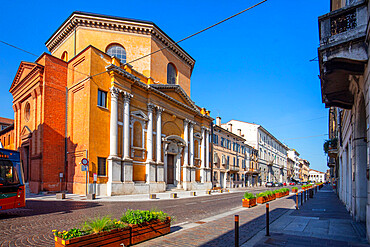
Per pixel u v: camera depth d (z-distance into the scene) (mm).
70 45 27438
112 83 23047
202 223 9805
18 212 12016
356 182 10180
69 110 23797
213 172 40781
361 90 8039
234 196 25391
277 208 14578
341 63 7535
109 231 5703
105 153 22125
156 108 28438
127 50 27953
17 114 29859
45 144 22594
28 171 26266
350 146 12297
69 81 24344
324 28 7562
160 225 7477
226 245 6645
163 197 22438
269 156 73125
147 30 28797
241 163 52875
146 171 26016
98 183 20906
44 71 23469
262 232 8242
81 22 26391
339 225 9445
